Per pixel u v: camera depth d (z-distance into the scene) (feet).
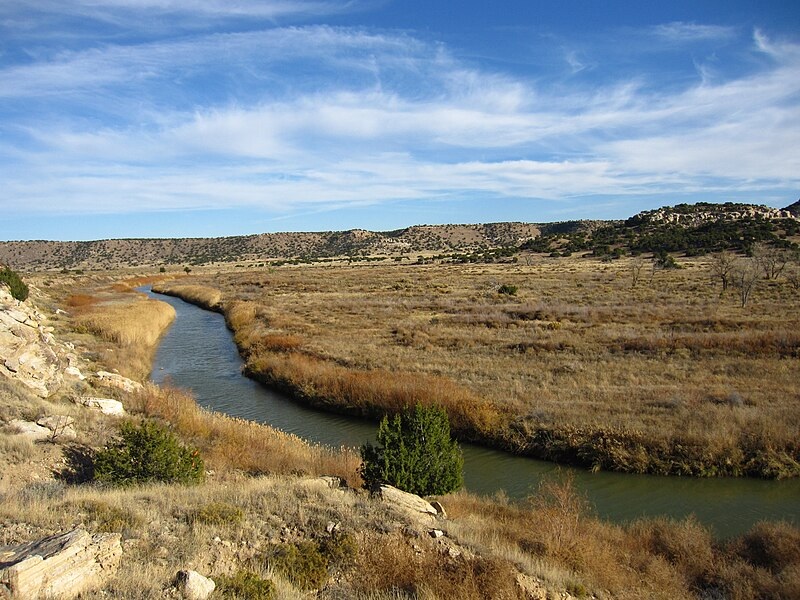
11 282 118.21
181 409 61.36
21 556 21.39
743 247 297.74
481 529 37.40
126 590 21.86
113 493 34.86
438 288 218.59
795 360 85.97
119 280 331.77
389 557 29.14
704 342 95.91
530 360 92.73
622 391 72.90
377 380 79.56
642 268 271.28
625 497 50.93
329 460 53.01
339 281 269.03
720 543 40.52
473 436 65.72
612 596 31.04
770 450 55.16
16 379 57.21
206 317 182.19
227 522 31.63
